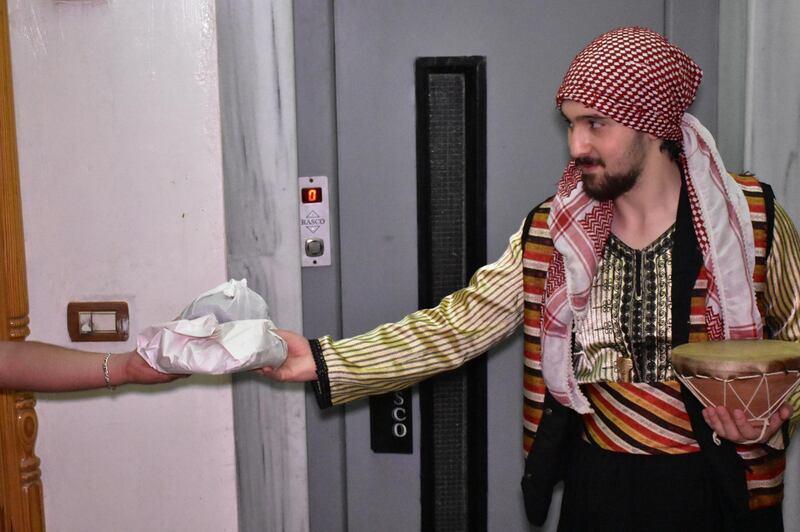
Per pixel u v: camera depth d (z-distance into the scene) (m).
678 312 1.41
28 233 1.86
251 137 1.84
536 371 1.54
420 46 1.96
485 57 1.96
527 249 1.53
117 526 1.96
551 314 1.46
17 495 1.86
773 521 1.47
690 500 1.40
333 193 2.00
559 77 1.96
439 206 2.01
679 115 1.37
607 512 1.44
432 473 2.08
